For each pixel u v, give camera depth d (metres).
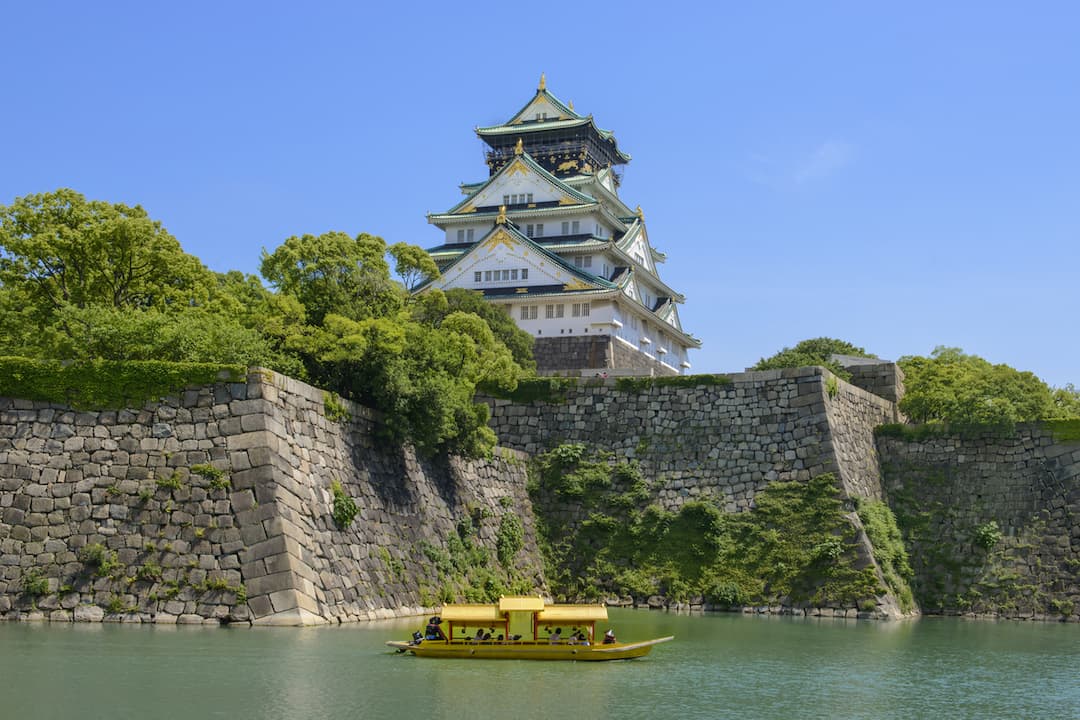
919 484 71.69
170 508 44.78
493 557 62.69
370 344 55.50
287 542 44.47
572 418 72.62
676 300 133.00
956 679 41.22
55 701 31.48
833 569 62.91
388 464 55.53
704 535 66.06
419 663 39.25
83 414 45.91
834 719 33.84
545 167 131.00
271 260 60.75
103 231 56.31
